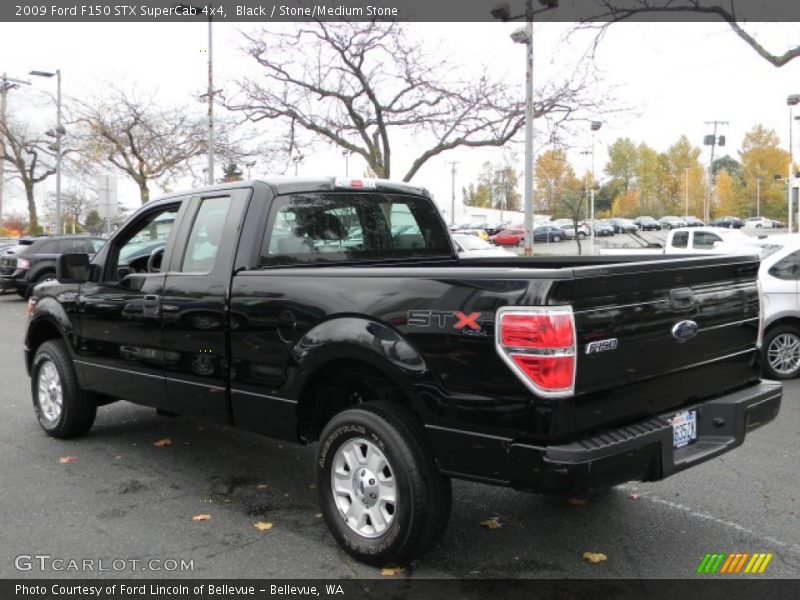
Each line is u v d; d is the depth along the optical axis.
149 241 5.43
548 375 3.05
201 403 4.68
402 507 3.54
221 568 3.75
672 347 3.58
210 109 20.77
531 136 15.41
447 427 3.39
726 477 5.12
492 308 3.22
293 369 4.01
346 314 3.77
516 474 3.20
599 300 3.22
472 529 4.24
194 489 4.94
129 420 6.77
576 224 43.28
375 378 3.86
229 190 4.72
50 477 5.17
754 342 4.21
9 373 9.38
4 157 39.38
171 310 4.78
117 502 4.68
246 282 4.30
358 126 17.91
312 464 5.51
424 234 5.57
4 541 4.07
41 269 18.44
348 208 5.02
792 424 6.54
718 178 97.75
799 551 3.91
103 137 28.80
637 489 4.89
